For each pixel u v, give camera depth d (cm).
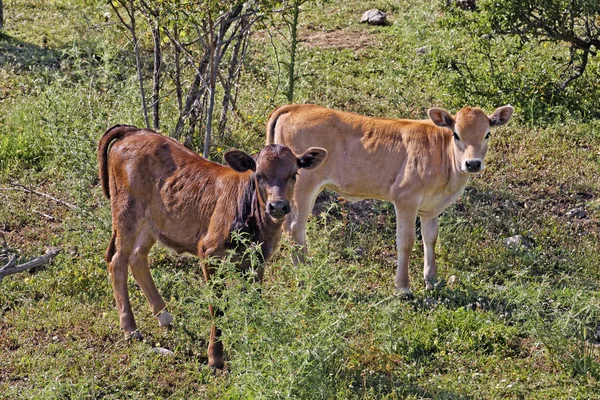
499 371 748
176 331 790
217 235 723
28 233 967
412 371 744
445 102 1362
